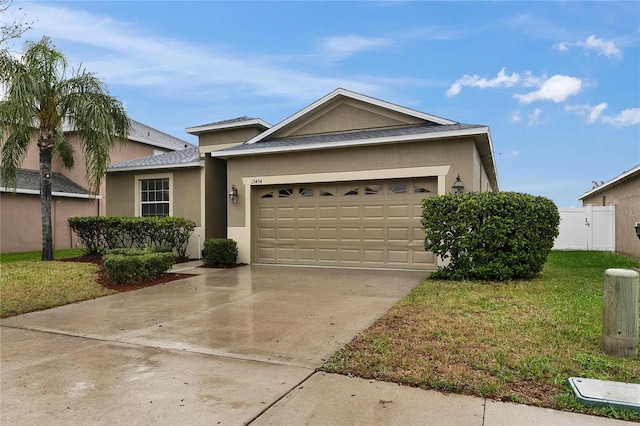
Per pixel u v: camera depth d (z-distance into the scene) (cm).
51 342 488
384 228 1043
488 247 823
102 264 1052
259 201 1194
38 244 1727
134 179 1514
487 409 304
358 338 470
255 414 300
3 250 1598
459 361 392
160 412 304
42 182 1148
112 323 569
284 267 1111
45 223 1154
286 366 395
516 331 479
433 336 467
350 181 1076
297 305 652
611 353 402
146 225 1210
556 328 488
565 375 357
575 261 1203
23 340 497
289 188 1157
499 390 330
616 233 1606
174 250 1336
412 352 418
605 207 1658
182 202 1436
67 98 1089
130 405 316
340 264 1088
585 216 1684
